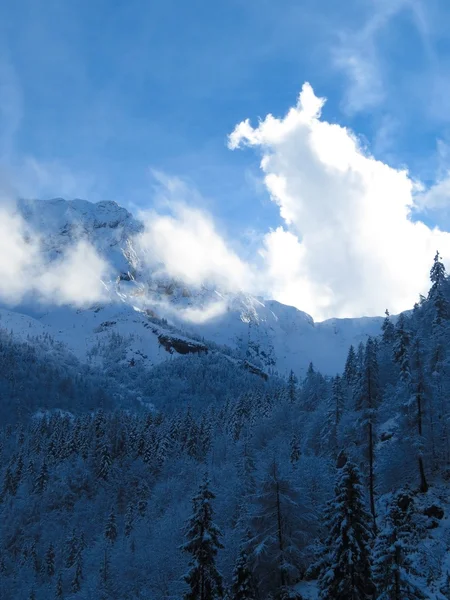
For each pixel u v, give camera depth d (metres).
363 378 54.59
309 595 37.50
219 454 101.06
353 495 31.70
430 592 33.06
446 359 61.88
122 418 141.00
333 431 70.56
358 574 30.38
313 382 106.69
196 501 34.38
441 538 39.88
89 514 94.25
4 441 175.00
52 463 119.44
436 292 82.38
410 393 53.66
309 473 52.75
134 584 56.19
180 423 129.88
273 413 106.88
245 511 49.06
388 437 61.06
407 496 47.81
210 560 33.19
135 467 103.69
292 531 41.03
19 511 98.50
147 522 72.50
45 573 80.69
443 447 53.81
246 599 35.47
